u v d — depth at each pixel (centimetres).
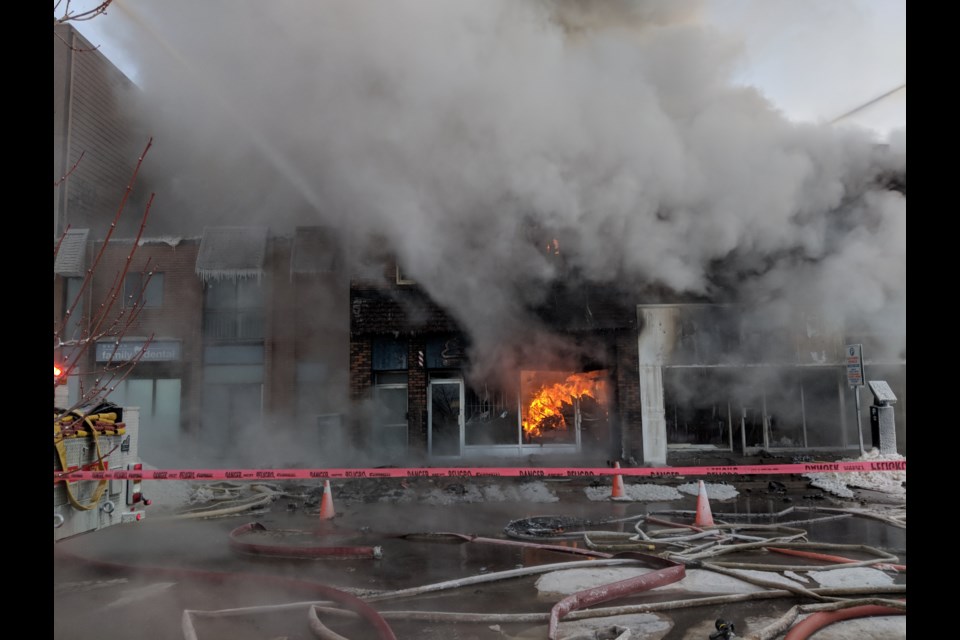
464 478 1191
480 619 441
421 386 1405
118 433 692
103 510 666
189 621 423
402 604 491
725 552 628
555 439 1410
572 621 446
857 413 1251
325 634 405
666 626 434
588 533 718
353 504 989
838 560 586
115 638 419
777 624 418
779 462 1331
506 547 691
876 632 422
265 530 789
